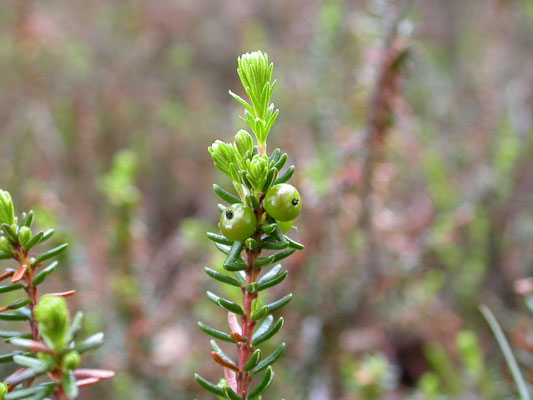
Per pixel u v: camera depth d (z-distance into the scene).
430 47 0.49
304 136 0.36
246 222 0.10
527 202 0.38
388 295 0.29
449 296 0.34
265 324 0.11
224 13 0.59
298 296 0.25
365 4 0.36
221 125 0.49
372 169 0.24
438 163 0.35
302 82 0.38
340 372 0.27
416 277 0.30
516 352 0.20
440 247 0.31
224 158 0.11
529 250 0.35
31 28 0.38
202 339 0.30
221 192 0.10
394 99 0.23
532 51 0.44
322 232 0.25
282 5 0.58
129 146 0.44
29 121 0.38
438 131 0.44
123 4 0.54
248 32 0.49
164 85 0.51
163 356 0.27
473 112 0.44
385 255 0.27
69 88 0.43
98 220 0.34
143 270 0.27
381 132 0.23
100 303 0.26
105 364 0.25
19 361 0.09
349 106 0.29
